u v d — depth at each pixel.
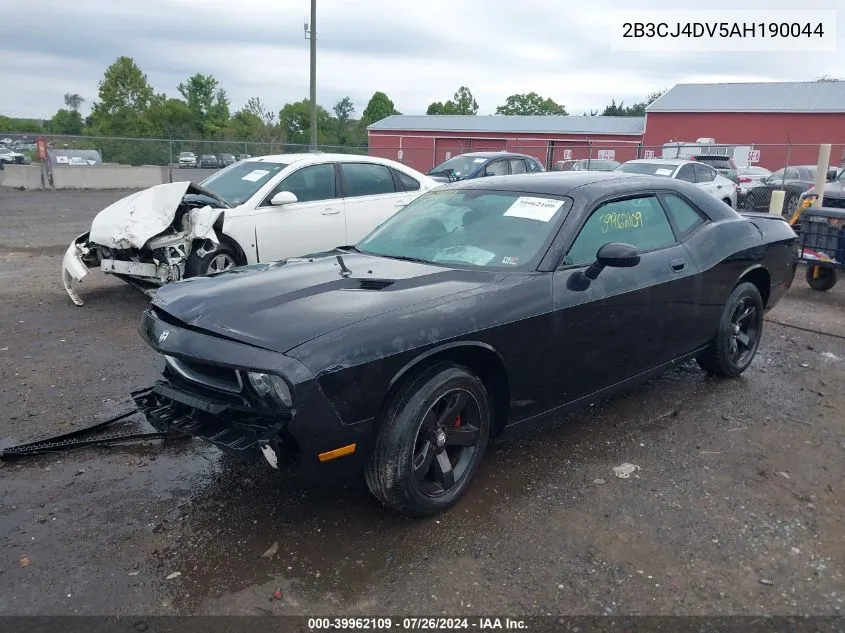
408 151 36.31
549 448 4.14
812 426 4.50
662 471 3.87
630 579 2.93
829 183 14.04
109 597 2.78
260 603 2.76
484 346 3.34
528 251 3.82
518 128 38.94
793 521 3.38
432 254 4.09
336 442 2.94
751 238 5.06
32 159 33.88
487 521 3.35
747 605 2.78
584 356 3.88
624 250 3.68
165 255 6.80
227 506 3.46
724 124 35.62
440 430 3.30
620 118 40.44
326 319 3.06
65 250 11.47
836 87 35.81
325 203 7.86
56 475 3.76
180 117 71.50
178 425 3.21
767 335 6.66
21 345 5.98
